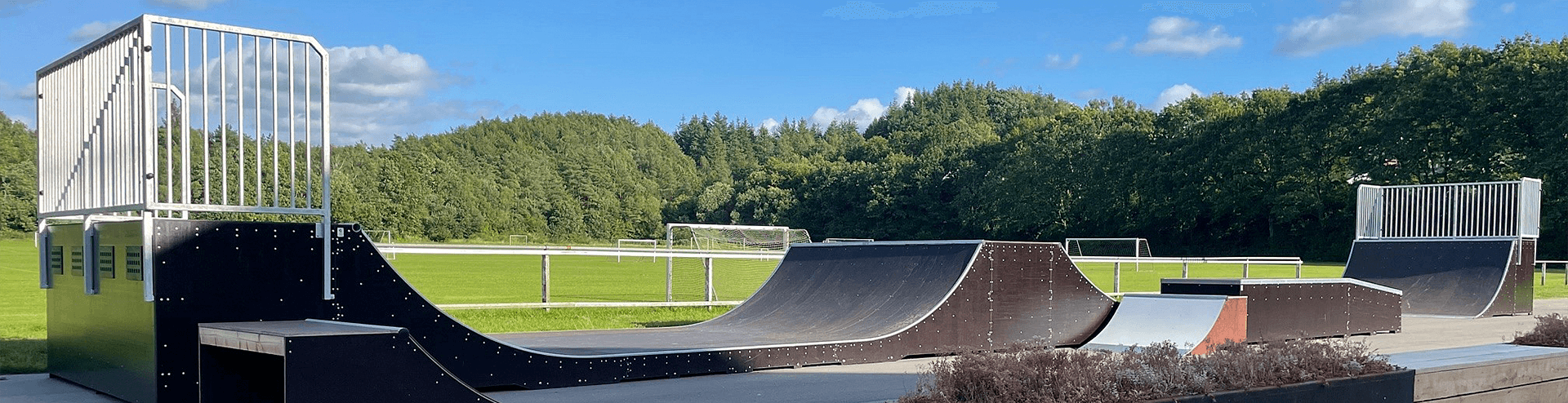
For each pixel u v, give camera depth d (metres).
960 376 5.88
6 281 22.72
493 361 7.47
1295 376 6.73
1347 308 12.41
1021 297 10.81
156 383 6.19
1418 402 7.50
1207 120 63.09
